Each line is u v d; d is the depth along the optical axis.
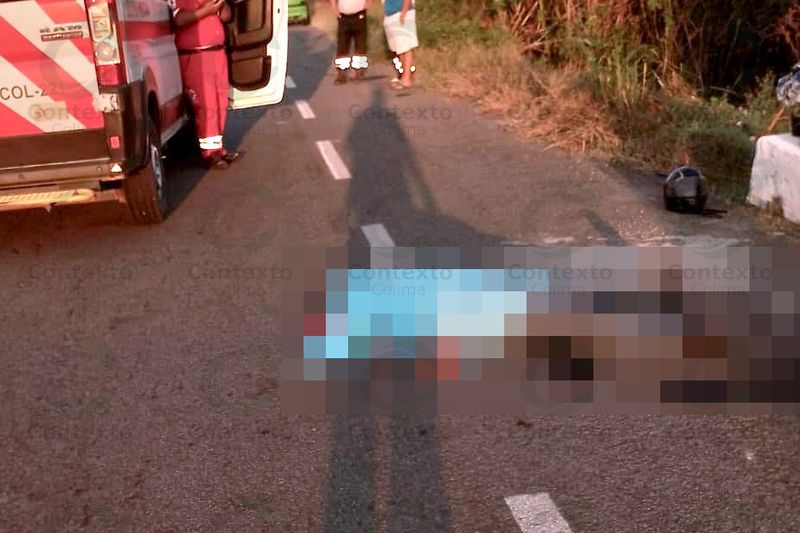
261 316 5.26
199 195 7.88
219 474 3.69
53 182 6.23
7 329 5.26
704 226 6.36
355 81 13.66
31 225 7.18
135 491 3.61
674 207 6.62
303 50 18.52
